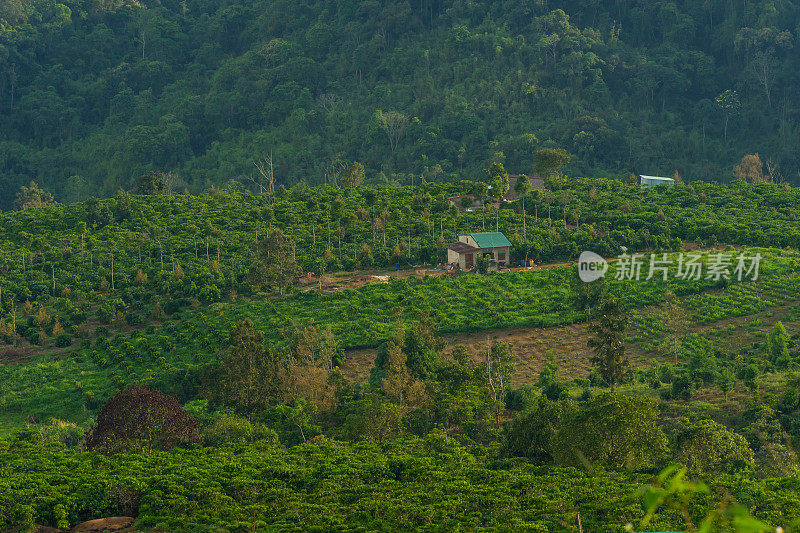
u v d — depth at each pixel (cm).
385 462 5109
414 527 4153
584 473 4753
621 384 7600
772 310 9312
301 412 6512
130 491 4481
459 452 5431
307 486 4806
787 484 4531
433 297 9944
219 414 6781
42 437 6281
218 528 4069
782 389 6562
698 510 4022
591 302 9344
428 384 7062
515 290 10094
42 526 4178
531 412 5588
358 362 8506
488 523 4209
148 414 5675
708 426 5084
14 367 8706
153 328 9569
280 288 10625
